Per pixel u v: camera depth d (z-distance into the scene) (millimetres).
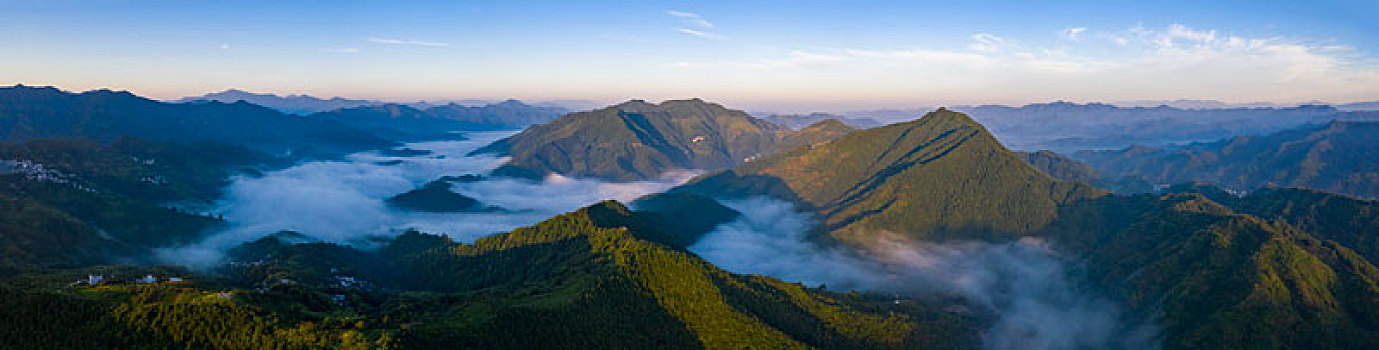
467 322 189500
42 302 162000
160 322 164625
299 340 164750
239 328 165750
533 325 195625
